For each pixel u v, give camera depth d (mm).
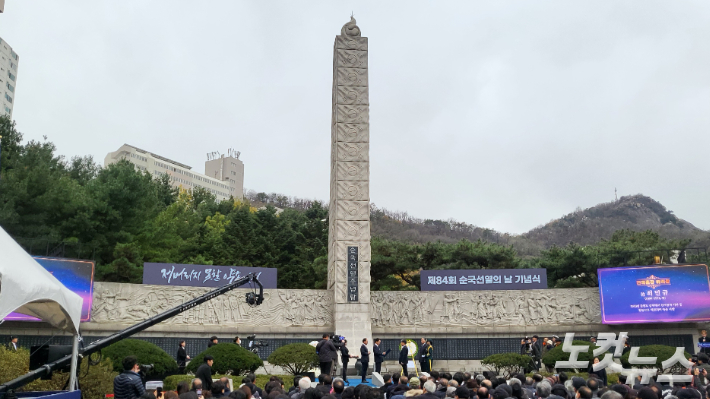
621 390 11992
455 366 34156
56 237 36531
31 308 12609
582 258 45656
